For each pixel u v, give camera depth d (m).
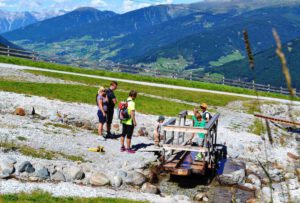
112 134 25.47
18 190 13.26
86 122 26.69
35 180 14.73
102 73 66.44
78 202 12.85
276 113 52.66
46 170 15.34
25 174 15.00
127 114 21.12
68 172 15.81
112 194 14.60
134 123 21.25
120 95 42.00
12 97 29.64
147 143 24.23
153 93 50.47
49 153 18.36
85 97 35.75
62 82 47.53
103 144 22.39
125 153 21.14
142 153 21.47
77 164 17.16
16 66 54.84
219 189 17.67
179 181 18.36
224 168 20.94
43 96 32.66
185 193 16.84
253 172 21.05
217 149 22.58
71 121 26.50
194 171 17.78
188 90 58.78
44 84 38.88
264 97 66.56
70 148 20.05
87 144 21.66
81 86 42.06
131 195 14.87
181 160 19.30
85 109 30.66
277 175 20.48
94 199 13.35
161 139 25.86
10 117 24.16
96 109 31.69
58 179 15.29
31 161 16.11
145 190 15.88
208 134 18.70
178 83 69.25
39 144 19.42
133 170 18.31
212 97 54.47
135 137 25.70
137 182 16.41
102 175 15.91
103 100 23.36
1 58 60.38
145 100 41.22
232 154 24.48
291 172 20.97
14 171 14.95
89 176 16.11
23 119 24.41
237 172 19.06
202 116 21.78
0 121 22.34
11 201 11.91
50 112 27.34
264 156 25.77
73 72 62.38
